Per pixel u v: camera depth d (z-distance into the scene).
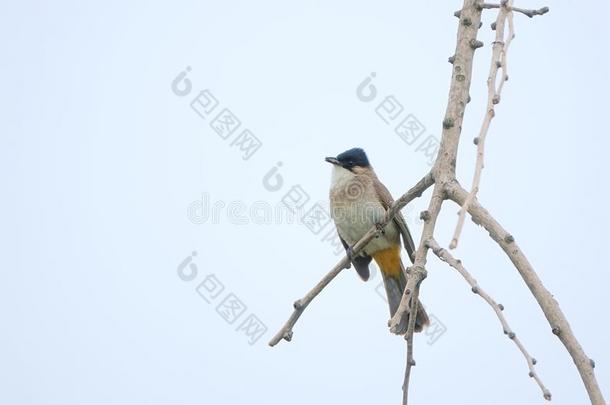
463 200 7.07
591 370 5.77
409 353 7.37
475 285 6.29
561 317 6.00
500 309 6.05
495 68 7.14
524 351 5.79
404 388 7.37
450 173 7.37
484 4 8.05
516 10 7.53
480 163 6.52
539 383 5.63
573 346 5.88
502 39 7.30
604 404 5.59
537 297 6.14
